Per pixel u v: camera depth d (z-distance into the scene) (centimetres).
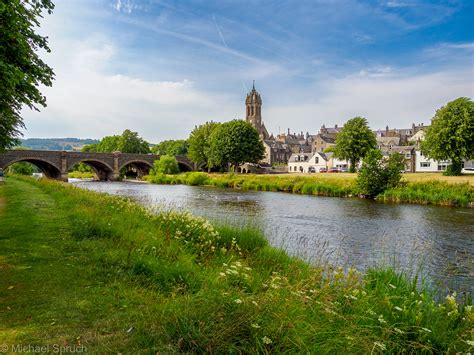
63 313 435
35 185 3003
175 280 567
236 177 5691
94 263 647
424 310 488
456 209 2531
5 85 749
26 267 613
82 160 7075
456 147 4309
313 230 1656
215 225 1150
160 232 909
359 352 351
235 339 355
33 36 975
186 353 346
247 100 13588
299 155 9612
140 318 425
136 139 11438
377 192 3369
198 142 8738
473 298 734
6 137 1501
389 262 1071
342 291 528
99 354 341
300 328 360
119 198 1570
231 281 576
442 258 1162
